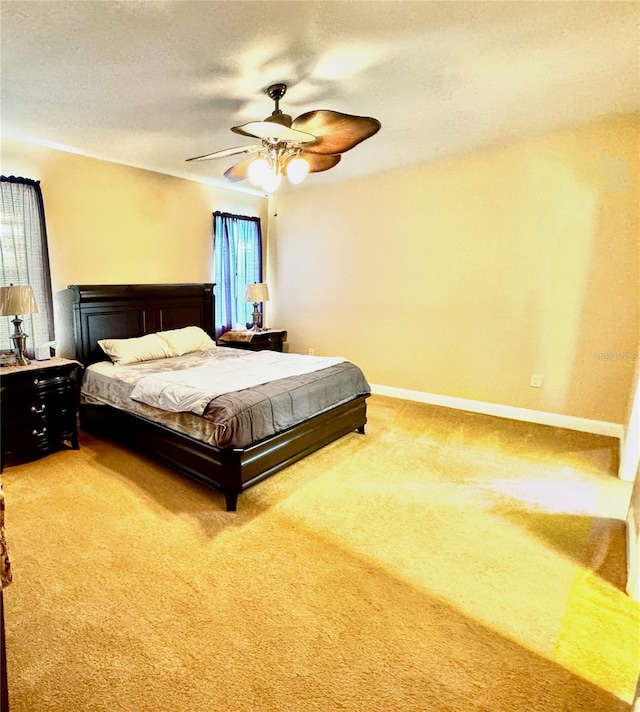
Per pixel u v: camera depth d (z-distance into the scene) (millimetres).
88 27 1952
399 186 4531
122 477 2787
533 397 3990
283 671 1409
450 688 1362
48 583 1793
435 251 4379
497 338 4117
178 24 1933
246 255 5520
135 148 3729
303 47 2129
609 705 1317
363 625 1609
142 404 2955
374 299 4926
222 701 1302
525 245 3846
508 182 3852
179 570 1894
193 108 2879
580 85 2600
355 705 1300
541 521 2361
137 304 4152
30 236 3463
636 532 1941
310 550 2061
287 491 2643
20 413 2893
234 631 1567
